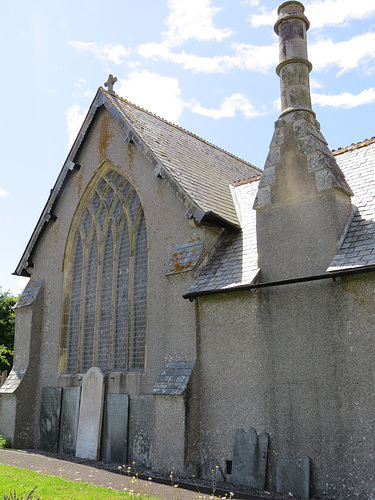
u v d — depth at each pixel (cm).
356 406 857
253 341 1033
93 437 1309
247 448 984
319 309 944
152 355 1235
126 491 844
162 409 1105
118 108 1520
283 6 1202
